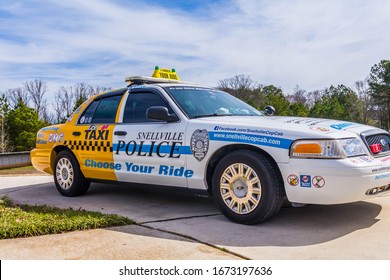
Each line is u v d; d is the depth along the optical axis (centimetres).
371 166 380
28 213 466
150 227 415
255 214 407
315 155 380
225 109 518
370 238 370
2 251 345
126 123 541
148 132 503
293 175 390
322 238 371
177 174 471
